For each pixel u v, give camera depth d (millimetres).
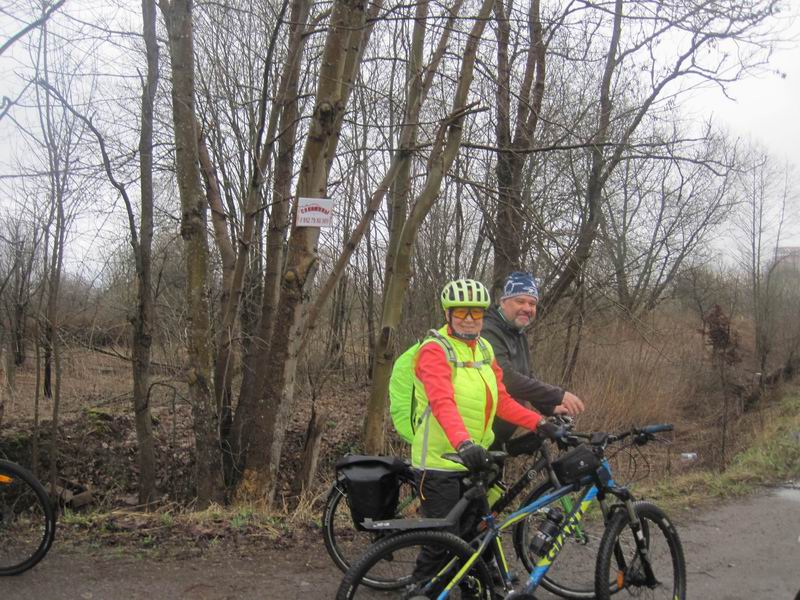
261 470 6797
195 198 6473
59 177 7117
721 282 26969
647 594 3721
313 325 7031
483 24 7359
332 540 4398
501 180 9609
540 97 9727
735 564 4824
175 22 6332
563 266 9359
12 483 4203
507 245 9461
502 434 4285
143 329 7359
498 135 9664
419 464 3486
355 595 3117
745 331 26281
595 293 9969
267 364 6871
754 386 18547
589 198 10148
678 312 21000
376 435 7117
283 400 6852
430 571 3236
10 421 10227
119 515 5340
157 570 4328
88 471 9633
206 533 4941
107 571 4277
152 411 10695
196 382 6617
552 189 10375
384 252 12336
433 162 6871
